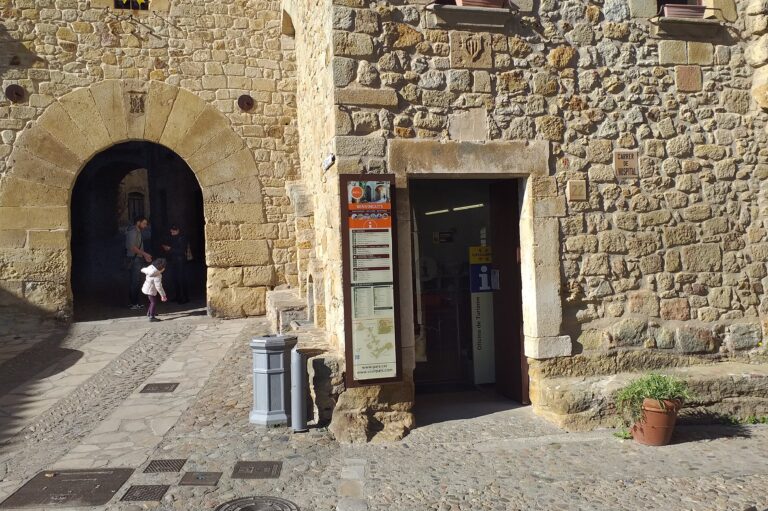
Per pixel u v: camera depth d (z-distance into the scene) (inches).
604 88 216.8
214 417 196.7
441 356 242.1
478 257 243.6
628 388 189.5
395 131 196.4
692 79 225.8
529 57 209.8
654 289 219.1
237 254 340.8
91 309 365.4
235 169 341.7
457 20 202.4
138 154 546.3
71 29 321.1
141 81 329.7
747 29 231.6
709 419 207.2
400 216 195.9
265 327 311.6
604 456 175.0
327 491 148.9
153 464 163.0
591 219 214.1
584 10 216.1
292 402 186.4
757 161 230.8
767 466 166.4
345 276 187.6
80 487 149.4
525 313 213.9
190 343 283.6
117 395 218.1
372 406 191.3
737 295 227.3
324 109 223.5
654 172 220.5
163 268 333.1
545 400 204.4
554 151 210.8
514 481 156.4
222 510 138.1
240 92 343.6
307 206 303.6
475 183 242.5
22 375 241.3
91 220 590.9
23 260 310.5
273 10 350.0
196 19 339.3
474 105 203.8
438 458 172.1
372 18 195.8
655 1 223.6
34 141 313.1
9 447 175.9
